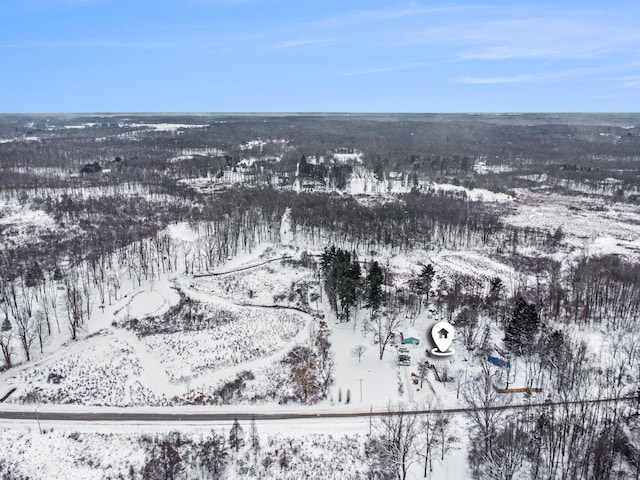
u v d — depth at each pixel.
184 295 135.00
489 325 114.62
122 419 84.81
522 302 103.56
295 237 183.38
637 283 132.12
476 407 76.88
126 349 107.62
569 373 89.38
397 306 124.25
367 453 76.44
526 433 75.31
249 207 198.00
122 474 72.62
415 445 74.31
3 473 72.06
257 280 145.75
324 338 113.25
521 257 171.38
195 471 73.25
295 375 98.69
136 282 142.88
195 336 114.44
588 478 69.44
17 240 171.00
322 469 73.81
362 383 95.00
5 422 83.38
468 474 71.75
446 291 136.00
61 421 83.94
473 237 191.50
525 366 99.50
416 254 172.00
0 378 95.75
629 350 102.56
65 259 155.12
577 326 116.31
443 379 94.38
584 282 135.12
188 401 90.50
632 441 75.38
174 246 168.62
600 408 83.50
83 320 119.06
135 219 198.12
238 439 78.94
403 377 96.50
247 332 116.31
